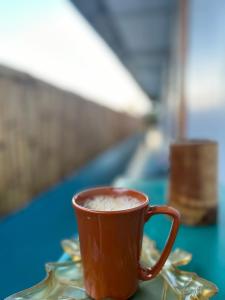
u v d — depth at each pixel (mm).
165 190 617
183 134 1624
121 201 267
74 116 1840
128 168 2148
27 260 473
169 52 3510
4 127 981
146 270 251
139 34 2848
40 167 1284
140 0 2000
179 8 1846
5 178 982
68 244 355
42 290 258
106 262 229
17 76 1066
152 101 10344
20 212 856
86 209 229
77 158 1927
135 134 7160
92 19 2400
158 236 383
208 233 396
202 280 264
